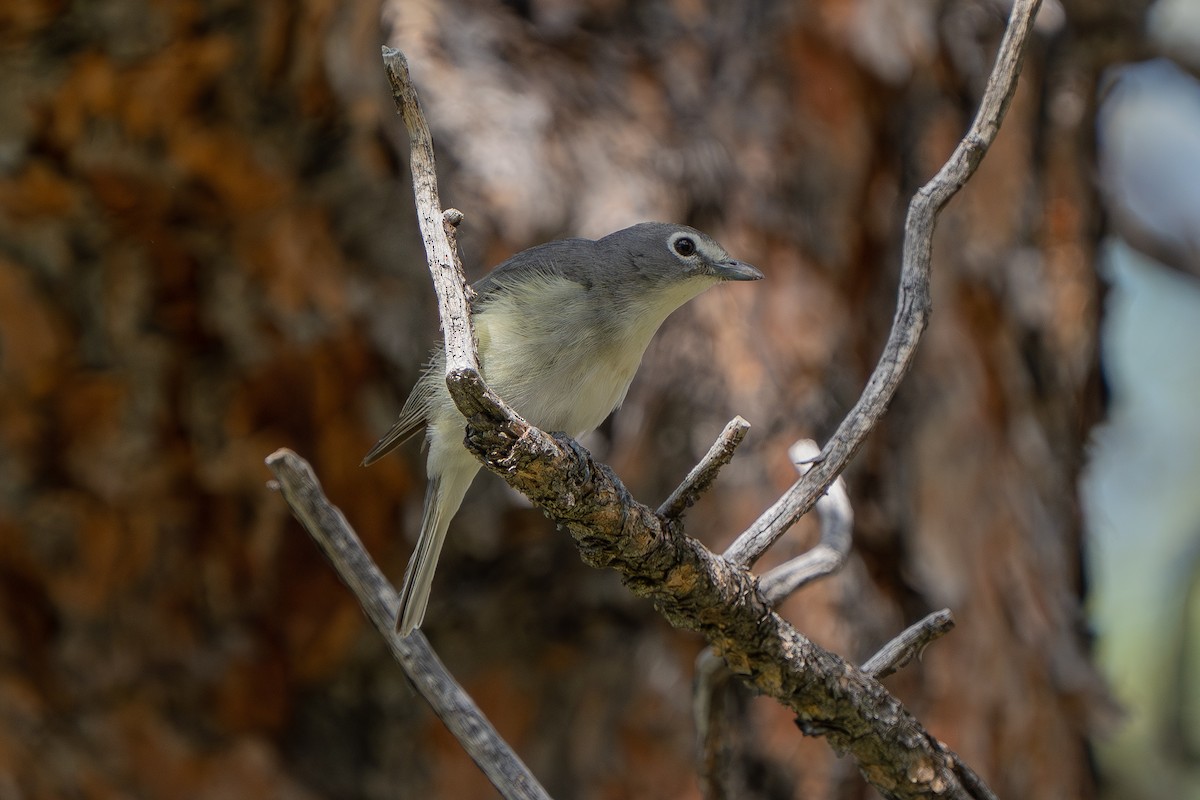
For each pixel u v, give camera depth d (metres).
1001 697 11.99
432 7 10.81
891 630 11.66
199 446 11.24
